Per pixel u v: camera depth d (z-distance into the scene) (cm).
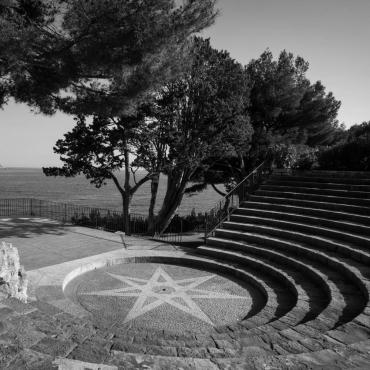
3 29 852
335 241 1103
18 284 811
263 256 1194
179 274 1159
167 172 2214
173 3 1052
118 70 1065
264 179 1766
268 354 494
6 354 398
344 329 563
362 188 1402
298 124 2556
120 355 434
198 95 2073
